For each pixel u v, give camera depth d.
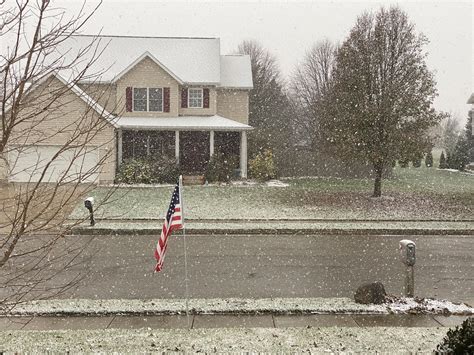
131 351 6.73
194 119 31.19
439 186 30.94
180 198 8.21
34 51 4.68
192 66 32.84
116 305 8.79
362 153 23.05
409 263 9.36
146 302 9.01
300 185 30.27
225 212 19.47
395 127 22.77
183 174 30.66
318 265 12.21
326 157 36.16
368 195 25.50
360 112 22.67
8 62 4.59
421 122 22.91
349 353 6.68
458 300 9.60
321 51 52.88
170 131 31.23
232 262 12.46
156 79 31.02
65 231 5.30
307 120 51.50
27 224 4.80
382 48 23.53
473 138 47.00
